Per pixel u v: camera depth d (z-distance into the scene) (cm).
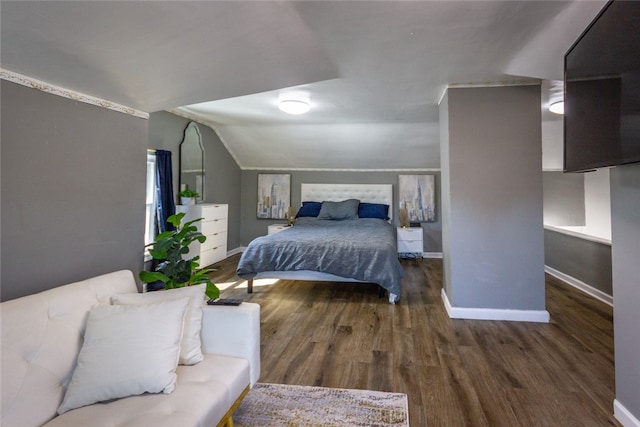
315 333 283
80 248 179
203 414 121
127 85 183
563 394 194
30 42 133
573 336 274
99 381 124
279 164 642
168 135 434
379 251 363
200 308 167
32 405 115
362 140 539
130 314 140
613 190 175
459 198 315
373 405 184
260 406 183
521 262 308
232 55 184
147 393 129
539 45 214
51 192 164
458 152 314
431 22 184
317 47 210
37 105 156
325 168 640
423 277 471
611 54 143
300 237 409
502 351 248
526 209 306
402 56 235
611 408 181
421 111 412
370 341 267
